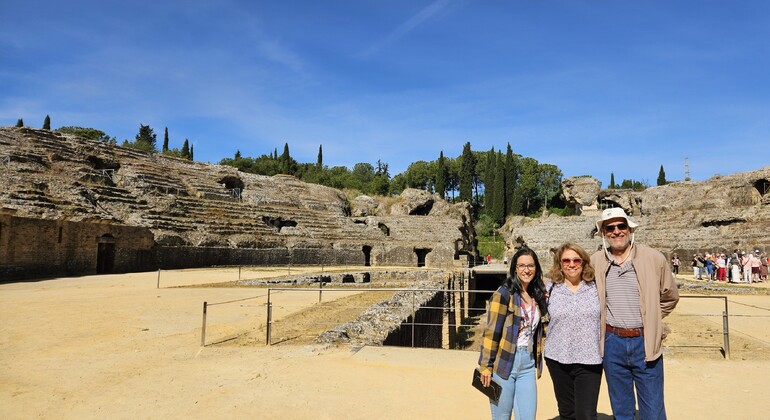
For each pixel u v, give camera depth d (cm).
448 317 2422
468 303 3678
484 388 545
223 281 2959
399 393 826
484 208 10200
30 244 3041
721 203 5819
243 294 2323
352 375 935
